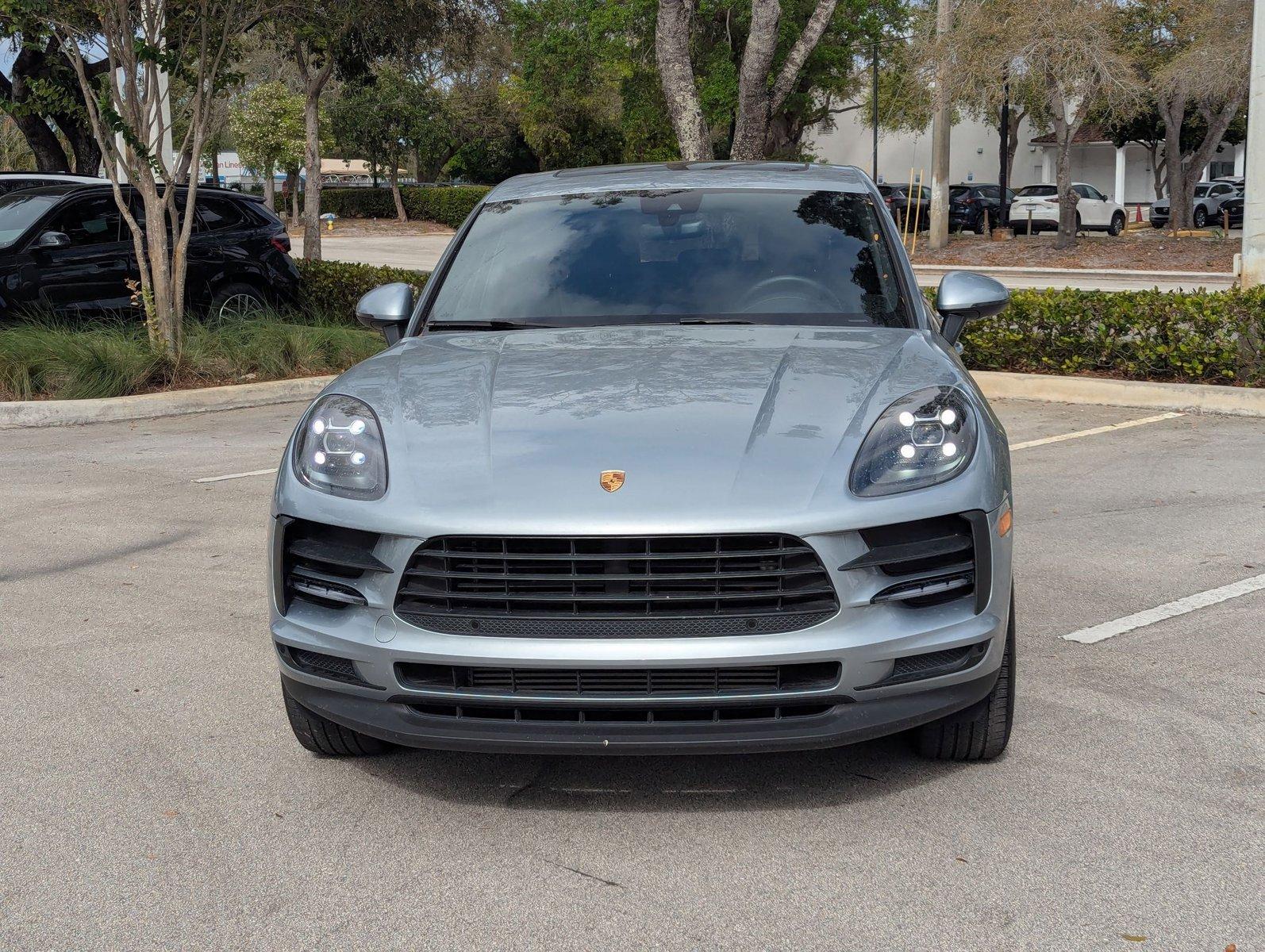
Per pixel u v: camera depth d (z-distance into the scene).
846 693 3.03
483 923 2.81
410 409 3.51
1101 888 2.89
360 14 16.80
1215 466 7.74
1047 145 56.50
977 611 3.16
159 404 10.80
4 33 14.44
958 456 3.21
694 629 3.00
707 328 4.11
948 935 2.71
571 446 3.23
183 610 5.28
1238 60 27.88
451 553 3.05
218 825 3.32
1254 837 3.11
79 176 14.60
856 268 4.38
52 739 3.93
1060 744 3.71
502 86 50.91
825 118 45.56
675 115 15.67
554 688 3.05
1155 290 10.72
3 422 10.29
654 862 3.07
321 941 2.75
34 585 5.69
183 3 11.96
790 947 2.68
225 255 13.28
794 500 3.03
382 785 3.56
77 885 3.02
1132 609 5.04
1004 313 11.00
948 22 29.98
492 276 4.53
